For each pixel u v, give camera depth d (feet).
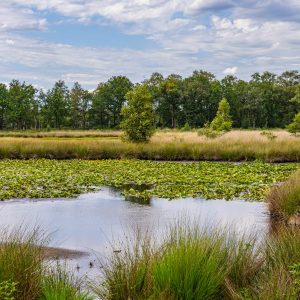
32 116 322.75
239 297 16.96
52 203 44.09
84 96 339.36
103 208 41.42
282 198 37.63
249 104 315.37
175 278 17.29
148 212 39.60
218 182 57.16
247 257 19.89
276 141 99.30
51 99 311.88
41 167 73.82
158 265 17.94
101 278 22.12
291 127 130.31
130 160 87.92
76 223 35.42
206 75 342.23
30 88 317.83
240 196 47.16
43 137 172.65
